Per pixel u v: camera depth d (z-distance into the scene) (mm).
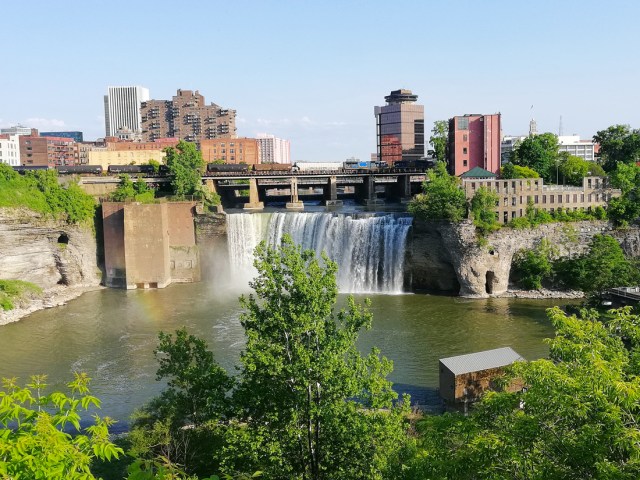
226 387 38875
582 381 18984
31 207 93875
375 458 27688
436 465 21344
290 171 153625
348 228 104438
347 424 29781
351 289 103688
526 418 20031
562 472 18125
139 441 37469
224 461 30172
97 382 59000
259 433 29891
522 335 70375
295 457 30719
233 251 111000
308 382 28750
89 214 104438
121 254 104750
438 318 79188
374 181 156250
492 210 92250
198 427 40406
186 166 123125
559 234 93438
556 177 123562
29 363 64688
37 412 15203
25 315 84688
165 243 106375
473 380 48688
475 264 91000
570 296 88875
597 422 18406
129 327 78125
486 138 136125
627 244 94688
